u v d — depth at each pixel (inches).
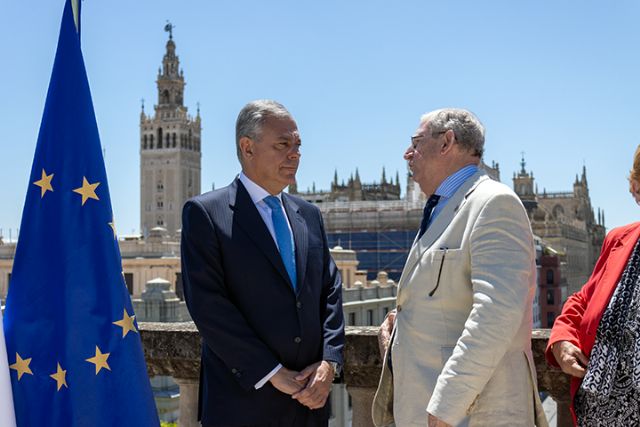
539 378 166.6
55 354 145.9
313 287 151.7
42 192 149.9
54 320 146.9
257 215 148.5
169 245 1988.2
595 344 127.1
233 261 145.2
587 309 131.9
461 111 139.3
